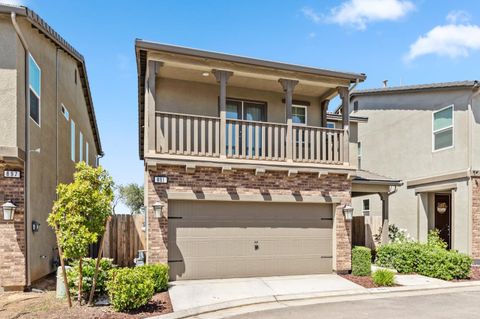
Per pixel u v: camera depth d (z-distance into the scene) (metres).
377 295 9.23
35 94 10.48
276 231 10.99
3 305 7.74
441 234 15.69
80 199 7.28
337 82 11.73
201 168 10.30
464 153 13.46
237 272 10.57
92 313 7.17
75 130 16.05
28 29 10.00
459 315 7.43
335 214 11.41
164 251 9.83
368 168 18.97
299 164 10.98
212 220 10.49
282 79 11.17
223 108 10.51
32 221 9.62
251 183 10.71
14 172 9.16
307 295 8.96
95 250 12.08
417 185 15.72
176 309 7.64
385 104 17.89
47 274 10.84
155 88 11.05
